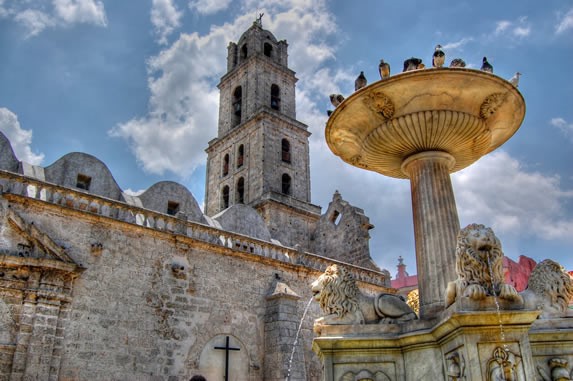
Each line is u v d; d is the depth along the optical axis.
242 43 53.97
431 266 9.99
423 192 10.71
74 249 18.72
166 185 26.55
